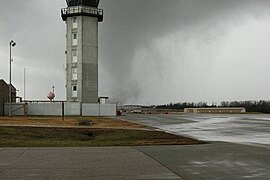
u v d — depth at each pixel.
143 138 24.34
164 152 14.30
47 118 51.53
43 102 69.31
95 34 75.25
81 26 74.19
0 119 46.25
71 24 75.06
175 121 47.31
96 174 9.57
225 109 114.06
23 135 26.34
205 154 13.66
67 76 74.38
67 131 29.77
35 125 34.00
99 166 10.82
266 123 41.72
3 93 66.44
